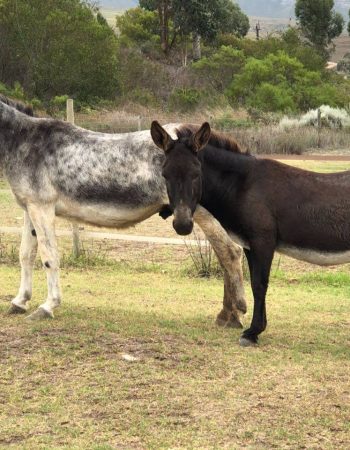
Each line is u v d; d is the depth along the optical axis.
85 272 11.55
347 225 7.22
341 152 27.95
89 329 7.75
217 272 11.52
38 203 8.36
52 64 33.56
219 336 7.79
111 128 26.53
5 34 33.72
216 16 52.78
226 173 7.37
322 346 7.56
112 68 35.25
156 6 53.97
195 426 5.55
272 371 6.71
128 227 8.48
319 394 6.18
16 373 6.55
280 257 12.82
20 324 8.05
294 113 35.81
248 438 5.38
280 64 42.81
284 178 7.39
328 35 73.62
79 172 8.18
